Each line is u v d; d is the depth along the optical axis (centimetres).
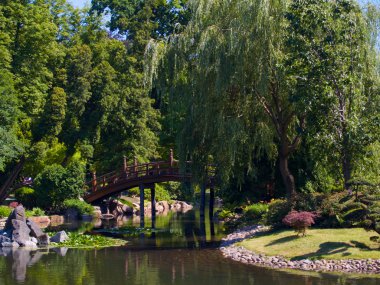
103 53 4825
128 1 5866
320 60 2139
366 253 1730
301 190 2747
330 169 2423
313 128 2161
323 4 2183
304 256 1778
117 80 4628
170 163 3453
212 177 3198
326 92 2102
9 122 3534
